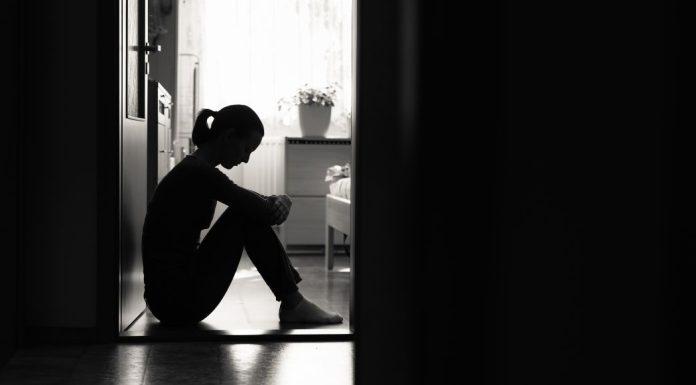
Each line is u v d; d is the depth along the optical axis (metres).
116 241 2.73
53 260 2.71
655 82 0.56
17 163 2.59
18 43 2.60
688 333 0.55
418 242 0.56
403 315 0.59
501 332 0.56
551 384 0.57
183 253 3.02
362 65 0.74
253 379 2.21
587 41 0.56
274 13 6.63
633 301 0.58
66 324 2.72
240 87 6.59
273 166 6.64
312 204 6.31
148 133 3.77
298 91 6.48
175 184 3.01
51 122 2.70
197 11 6.49
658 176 0.57
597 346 0.58
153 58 6.03
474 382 0.55
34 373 2.27
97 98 2.70
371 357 0.69
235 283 4.42
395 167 0.61
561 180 0.56
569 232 0.56
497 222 0.55
